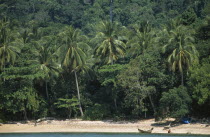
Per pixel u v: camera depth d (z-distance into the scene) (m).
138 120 103.44
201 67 91.31
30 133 94.25
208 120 92.44
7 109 106.44
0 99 107.19
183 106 89.00
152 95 102.19
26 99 109.12
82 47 114.81
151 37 114.62
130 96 98.00
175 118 95.69
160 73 98.62
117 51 112.75
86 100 116.38
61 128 99.56
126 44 114.81
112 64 111.31
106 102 116.75
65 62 110.38
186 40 96.56
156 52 102.69
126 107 106.75
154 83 100.06
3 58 112.12
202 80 88.50
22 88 107.81
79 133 91.56
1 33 117.31
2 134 93.44
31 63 113.19
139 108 97.81
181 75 97.69
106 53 113.19
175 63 94.88
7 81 108.75
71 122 106.94
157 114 95.88
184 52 94.38
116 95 107.56
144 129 91.19
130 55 116.25
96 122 105.00
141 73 100.50
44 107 115.44
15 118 115.31
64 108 115.31
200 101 87.06
